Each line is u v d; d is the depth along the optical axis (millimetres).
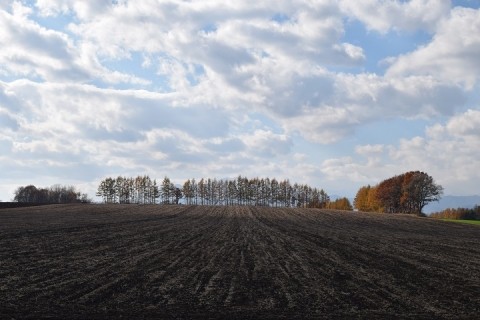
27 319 11375
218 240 33219
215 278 17688
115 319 11570
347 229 50125
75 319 11477
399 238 39844
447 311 13242
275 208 100938
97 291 14758
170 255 24000
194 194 162375
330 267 21219
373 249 29609
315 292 15539
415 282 17859
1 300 13266
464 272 20703
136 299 13844
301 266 21344
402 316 12562
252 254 25406
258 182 162000
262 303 13781
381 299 14656
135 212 76312
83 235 33844
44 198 158250
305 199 162875
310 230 46469
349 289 16156
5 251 23875
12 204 93750
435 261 24344
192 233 38750
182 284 16312
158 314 12133
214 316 12117
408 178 110562
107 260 21609
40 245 26906
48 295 14062
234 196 162250
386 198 115750
